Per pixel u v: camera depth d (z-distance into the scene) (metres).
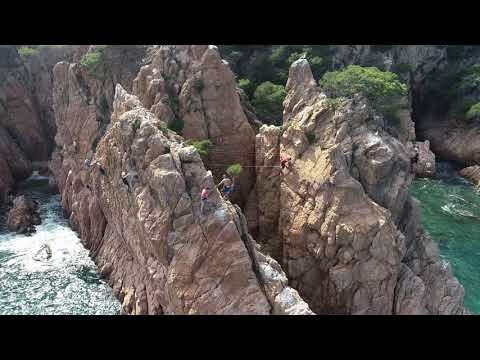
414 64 99.06
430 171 83.44
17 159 75.88
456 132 94.06
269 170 45.97
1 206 66.25
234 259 32.09
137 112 39.75
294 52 77.94
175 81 51.59
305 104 46.69
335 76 62.50
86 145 57.69
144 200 35.53
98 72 58.50
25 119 79.94
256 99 61.38
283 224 43.00
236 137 50.50
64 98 62.84
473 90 96.56
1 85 77.38
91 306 41.97
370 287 37.72
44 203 67.00
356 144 41.47
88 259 50.88
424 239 43.62
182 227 33.38
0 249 52.88
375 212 38.44
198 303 31.94
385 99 65.06
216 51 50.44
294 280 41.38
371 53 92.31
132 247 41.12
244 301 31.34
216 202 33.50
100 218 51.31
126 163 38.34
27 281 46.12
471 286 51.06
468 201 72.69
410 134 79.75
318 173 40.12
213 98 50.34
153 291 37.75
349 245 37.53
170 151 35.56
